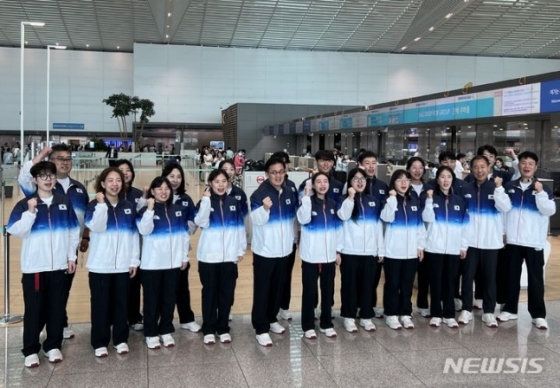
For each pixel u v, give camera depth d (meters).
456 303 5.27
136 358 3.83
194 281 6.04
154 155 19.45
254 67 33.25
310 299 4.30
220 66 33.06
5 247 4.68
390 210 4.38
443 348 4.06
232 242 4.20
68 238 3.85
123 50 34.34
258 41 31.52
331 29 28.30
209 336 4.14
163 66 32.62
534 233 4.62
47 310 3.78
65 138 33.84
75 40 31.70
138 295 4.49
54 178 3.75
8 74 33.16
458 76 34.12
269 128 28.48
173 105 32.91
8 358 3.81
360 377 3.51
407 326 4.53
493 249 4.66
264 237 4.20
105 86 34.19
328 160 4.77
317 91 33.69
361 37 29.97
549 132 8.84
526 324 4.68
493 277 4.69
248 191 8.41
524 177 4.77
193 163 16.86
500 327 4.59
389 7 23.92
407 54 33.88
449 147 12.09
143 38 31.34
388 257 4.55
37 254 3.67
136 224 4.02
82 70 33.91
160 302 4.16
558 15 24.42
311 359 3.83
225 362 3.76
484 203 4.70
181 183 4.46
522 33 28.12
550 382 3.44
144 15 26.23
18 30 29.27
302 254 4.31
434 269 4.61
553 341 4.23
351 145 18.77
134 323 4.52
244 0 23.41
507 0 22.23
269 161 4.24
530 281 4.64
